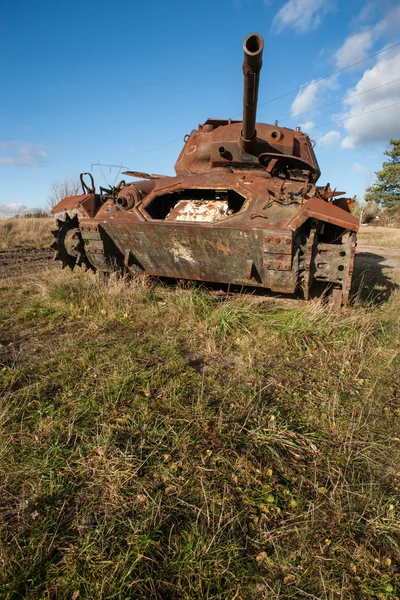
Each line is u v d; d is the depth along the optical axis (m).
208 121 7.23
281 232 4.64
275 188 5.19
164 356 4.32
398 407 3.52
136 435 2.99
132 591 1.88
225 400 3.50
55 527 2.22
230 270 5.38
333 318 5.08
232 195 6.03
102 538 2.12
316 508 2.40
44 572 1.99
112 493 2.45
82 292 6.14
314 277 5.05
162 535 2.19
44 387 3.62
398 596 1.92
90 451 2.79
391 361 4.34
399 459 2.85
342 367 4.23
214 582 1.96
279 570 2.04
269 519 2.33
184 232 5.19
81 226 5.91
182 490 2.49
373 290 7.44
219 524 2.21
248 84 4.87
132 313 5.64
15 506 2.37
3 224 17.39
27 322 5.46
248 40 4.39
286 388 3.76
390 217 42.34
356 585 1.98
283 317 5.24
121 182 6.58
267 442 2.96
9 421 3.12
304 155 6.77
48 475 2.58
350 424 3.21
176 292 6.11
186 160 6.95
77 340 4.75
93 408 3.30
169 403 3.38
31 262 11.12
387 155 44.81
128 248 5.97
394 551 2.16
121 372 3.87
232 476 2.62
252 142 5.94
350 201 5.80
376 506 2.43
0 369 3.98
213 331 4.96
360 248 16.66
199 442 2.93
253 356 4.43
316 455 2.88
